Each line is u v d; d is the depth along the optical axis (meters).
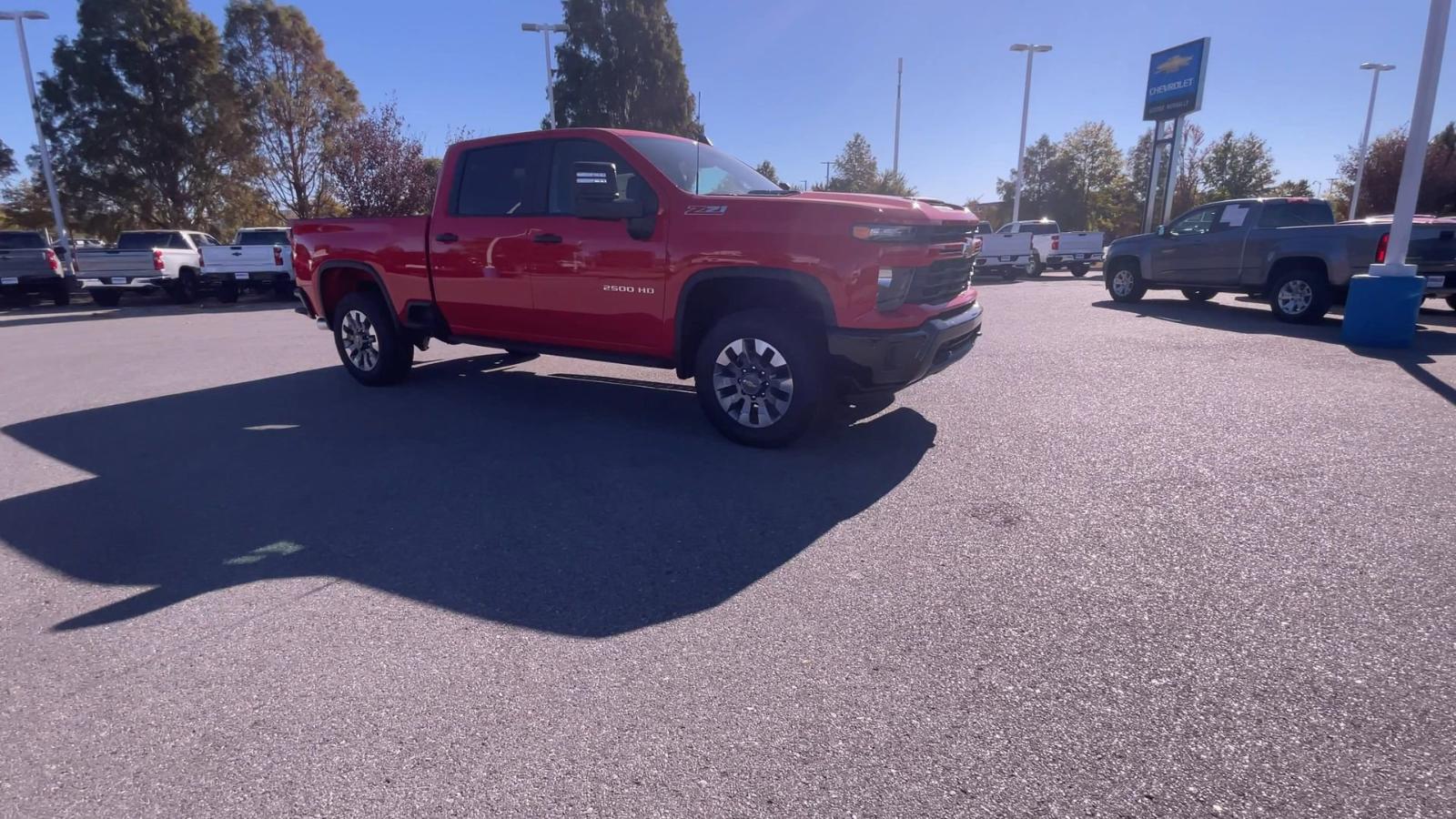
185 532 4.09
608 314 5.57
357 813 2.17
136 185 29.44
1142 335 10.02
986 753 2.36
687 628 3.08
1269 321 11.23
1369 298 8.80
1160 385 7.01
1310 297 10.83
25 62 24.77
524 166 6.01
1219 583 3.35
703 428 5.87
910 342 4.69
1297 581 3.36
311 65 32.31
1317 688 2.63
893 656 2.86
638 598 3.33
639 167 5.41
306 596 3.38
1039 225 27.81
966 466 4.88
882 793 2.21
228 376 8.47
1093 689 2.65
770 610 3.21
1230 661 2.79
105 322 15.34
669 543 3.85
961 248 5.31
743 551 3.76
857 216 4.65
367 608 3.28
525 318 6.05
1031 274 25.11
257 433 5.98
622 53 37.78
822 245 4.71
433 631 3.09
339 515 4.29
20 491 4.79
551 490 4.61
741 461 5.05
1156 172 28.64
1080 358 8.44
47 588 3.51
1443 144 33.69
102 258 18.53
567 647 2.96
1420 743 2.37
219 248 18.86
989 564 3.56
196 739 2.49
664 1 38.69
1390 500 4.23
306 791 2.26
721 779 2.28
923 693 2.65
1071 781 2.24
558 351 6.14
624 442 5.52
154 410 6.90
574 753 2.39
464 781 2.28
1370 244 10.15
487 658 2.90
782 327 4.97
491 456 5.27
